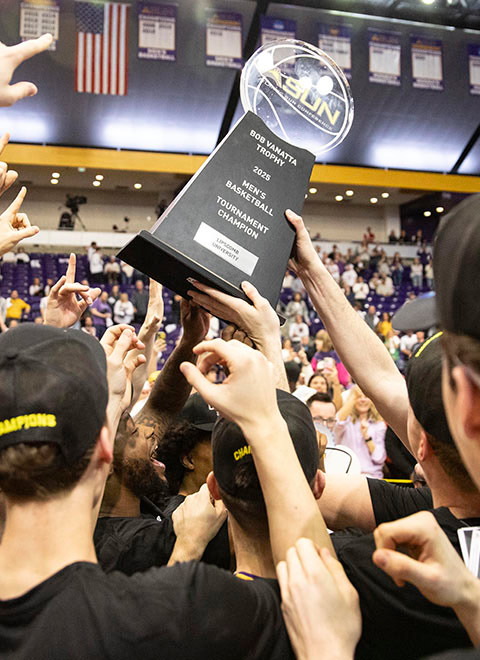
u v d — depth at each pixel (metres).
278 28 13.38
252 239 1.09
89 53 11.03
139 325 12.07
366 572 0.79
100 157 14.74
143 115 14.30
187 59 13.33
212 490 0.94
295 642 0.66
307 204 18.48
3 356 0.69
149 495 1.59
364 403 3.72
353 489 1.10
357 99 14.52
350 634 0.65
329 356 8.57
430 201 17.45
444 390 0.52
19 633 0.64
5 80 0.79
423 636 0.76
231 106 14.68
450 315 0.46
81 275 14.63
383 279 15.65
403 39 14.16
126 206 17.27
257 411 0.74
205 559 1.26
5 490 0.68
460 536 0.76
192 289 1.08
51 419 0.66
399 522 0.62
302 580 0.66
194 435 1.59
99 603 0.65
